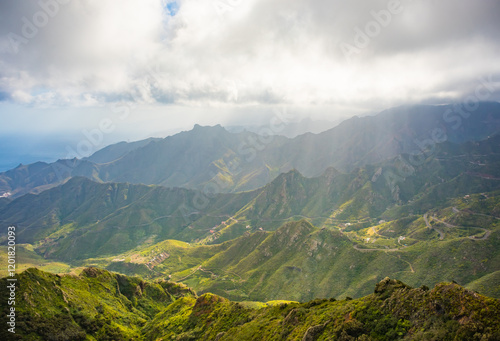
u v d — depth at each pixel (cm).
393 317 5103
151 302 19612
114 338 12912
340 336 5238
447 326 4288
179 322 13625
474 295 4438
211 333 11012
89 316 13288
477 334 3916
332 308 7106
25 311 11544
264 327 8594
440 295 4791
